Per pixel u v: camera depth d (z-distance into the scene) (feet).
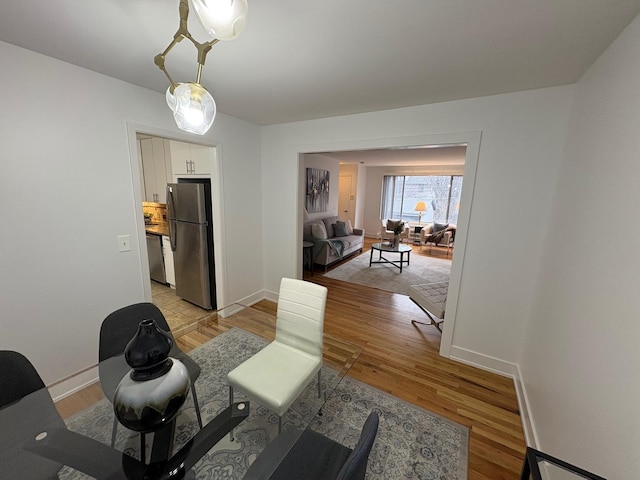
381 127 8.29
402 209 27.94
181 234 10.67
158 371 3.20
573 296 4.40
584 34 4.02
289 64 5.28
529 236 6.63
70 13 3.81
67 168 5.65
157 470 3.41
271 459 3.56
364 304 11.97
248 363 5.14
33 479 3.18
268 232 11.57
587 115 4.87
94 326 6.38
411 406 6.17
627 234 3.10
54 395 5.20
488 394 6.63
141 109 6.77
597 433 3.18
